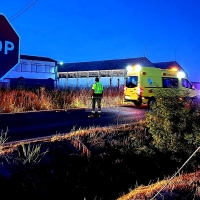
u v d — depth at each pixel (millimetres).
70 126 9977
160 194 4211
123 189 6590
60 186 5750
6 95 14453
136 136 8727
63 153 6641
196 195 4328
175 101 7492
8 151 5832
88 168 6676
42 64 39781
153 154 7777
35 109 14625
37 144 6641
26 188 5152
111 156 7488
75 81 49031
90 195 6008
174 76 19000
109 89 23828
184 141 7234
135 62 43406
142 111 15812
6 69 2322
